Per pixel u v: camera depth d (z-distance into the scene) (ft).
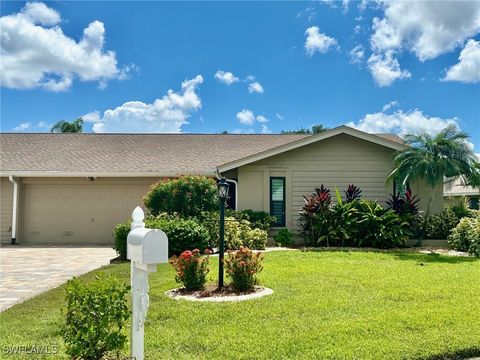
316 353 15.20
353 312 20.29
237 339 16.63
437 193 52.95
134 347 13.57
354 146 53.21
